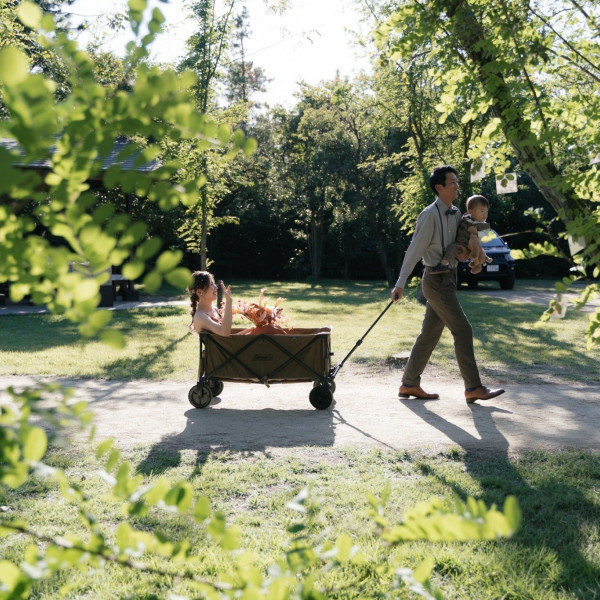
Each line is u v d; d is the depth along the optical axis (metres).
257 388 7.75
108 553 1.22
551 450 5.31
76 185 1.07
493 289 24.56
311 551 1.28
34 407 1.13
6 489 4.32
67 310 1.03
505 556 3.39
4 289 18.33
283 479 4.60
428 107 19.50
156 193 1.12
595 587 3.14
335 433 5.79
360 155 29.73
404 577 1.31
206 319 6.57
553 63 2.97
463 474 4.67
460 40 2.76
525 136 2.72
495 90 2.70
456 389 7.73
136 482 1.21
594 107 2.73
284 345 6.50
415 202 18.89
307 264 36.66
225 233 35.25
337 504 4.14
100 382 8.11
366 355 9.80
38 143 0.93
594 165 2.57
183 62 13.91
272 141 39.88
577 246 2.28
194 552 3.41
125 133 1.08
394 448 5.34
